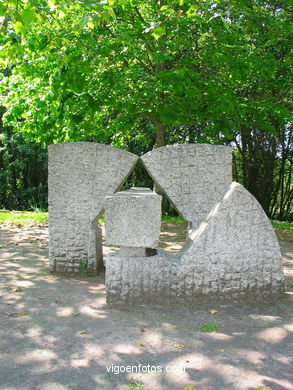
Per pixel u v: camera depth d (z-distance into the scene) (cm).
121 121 788
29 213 1187
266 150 1395
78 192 465
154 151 457
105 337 290
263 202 1454
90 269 463
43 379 230
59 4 474
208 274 363
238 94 934
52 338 288
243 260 366
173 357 259
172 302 361
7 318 326
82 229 465
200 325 313
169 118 719
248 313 339
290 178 1595
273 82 827
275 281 369
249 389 220
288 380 230
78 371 240
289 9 841
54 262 466
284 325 312
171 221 995
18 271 480
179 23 693
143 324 315
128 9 730
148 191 450
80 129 820
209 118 787
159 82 706
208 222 368
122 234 353
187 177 455
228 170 457
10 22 455
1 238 709
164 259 360
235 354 263
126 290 358
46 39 650
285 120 805
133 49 698
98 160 464
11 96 815
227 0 669
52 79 705
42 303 364
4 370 241
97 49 659
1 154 1836
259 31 830
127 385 225
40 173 1833
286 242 730
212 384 226
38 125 785
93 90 743
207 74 812
